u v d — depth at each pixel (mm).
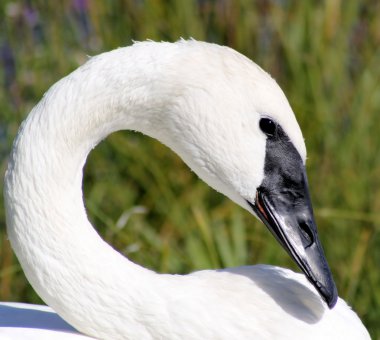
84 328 5223
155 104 5234
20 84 9109
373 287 7680
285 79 9422
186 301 5230
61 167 5137
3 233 8258
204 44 5285
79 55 9367
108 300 5168
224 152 5297
